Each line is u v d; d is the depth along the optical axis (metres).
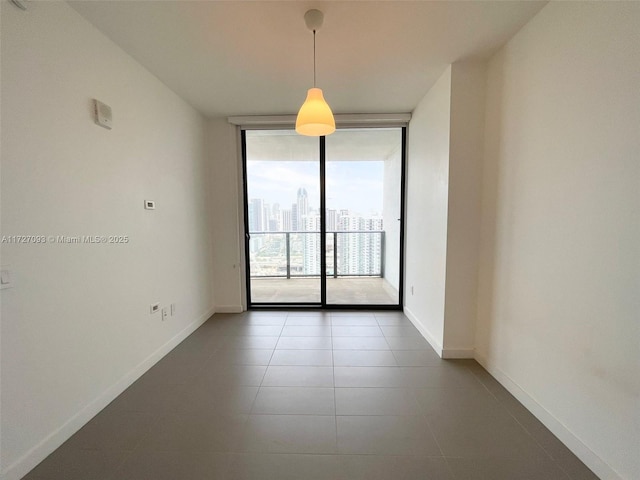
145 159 2.24
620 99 1.18
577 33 1.38
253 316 3.49
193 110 3.06
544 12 1.59
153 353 2.32
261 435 1.54
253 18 1.70
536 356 1.68
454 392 1.93
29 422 1.34
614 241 1.21
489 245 2.16
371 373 2.17
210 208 3.51
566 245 1.46
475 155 2.24
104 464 1.36
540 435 1.54
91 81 1.71
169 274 2.58
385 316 3.45
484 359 2.24
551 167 1.55
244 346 2.66
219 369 2.24
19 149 1.30
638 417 1.13
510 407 1.77
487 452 1.42
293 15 1.68
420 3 1.59
